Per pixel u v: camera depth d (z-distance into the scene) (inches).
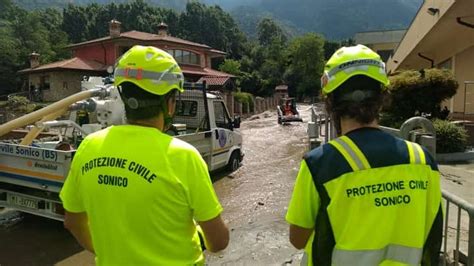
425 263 60.6
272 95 2471.7
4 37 2210.9
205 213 67.0
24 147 229.8
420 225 58.5
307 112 1510.8
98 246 66.7
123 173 64.2
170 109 72.7
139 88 67.9
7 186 245.9
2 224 253.6
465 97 589.3
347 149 60.4
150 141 66.3
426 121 150.0
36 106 1176.8
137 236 63.6
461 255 140.4
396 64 959.0
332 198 59.1
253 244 202.2
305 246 67.5
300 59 2930.6
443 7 456.1
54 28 2965.1
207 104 366.0
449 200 114.3
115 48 1403.8
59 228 245.6
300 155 515.8
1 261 199.3
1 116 911.7
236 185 352.5
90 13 3149.6
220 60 2640.3
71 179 71.4
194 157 67.8
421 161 60.5
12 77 1845.5
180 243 65.7
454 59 682.8
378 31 1583.4
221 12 3612.2
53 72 1369.3
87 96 257.3
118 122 257.6
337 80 62.9
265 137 722.2
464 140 392.5
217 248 71.2
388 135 63.0
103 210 64.9
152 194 63.0
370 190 58.3
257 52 3233.3
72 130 300.5
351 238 58.2
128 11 3090.6
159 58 69.1
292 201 64.9
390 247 58.5
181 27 3292.3
